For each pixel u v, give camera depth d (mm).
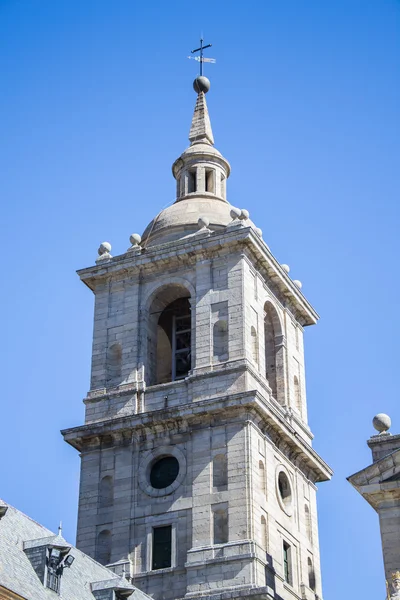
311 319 97875
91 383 89188
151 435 85125
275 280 92750
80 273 93188
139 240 93812
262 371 86750
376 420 75062
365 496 66000
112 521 83312
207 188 99438
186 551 80188
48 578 63750
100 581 69750
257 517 80000
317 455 90000
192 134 102750
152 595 79375
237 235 88375
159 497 82812
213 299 88000
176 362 91875
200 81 105312
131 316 90500
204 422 83688
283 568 82000
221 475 81875
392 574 63625
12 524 66188
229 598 76438
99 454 86125
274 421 84312
